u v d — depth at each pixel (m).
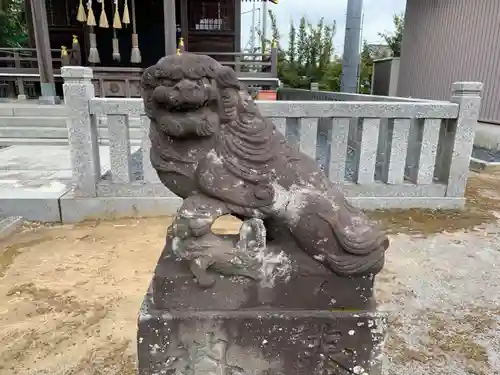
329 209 1.64
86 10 12.39
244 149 1.61
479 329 2.54
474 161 7.49
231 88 1.60
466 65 10.23
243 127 1.62
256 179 1.60
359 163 4.50
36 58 10.87
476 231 4.14
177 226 1.60
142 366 1.64
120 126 4.11
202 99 1.50
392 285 3.07
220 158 1.61
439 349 2.35
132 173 4.88
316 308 1.66
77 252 3.52
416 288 3.03
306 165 1.72
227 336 1.62
